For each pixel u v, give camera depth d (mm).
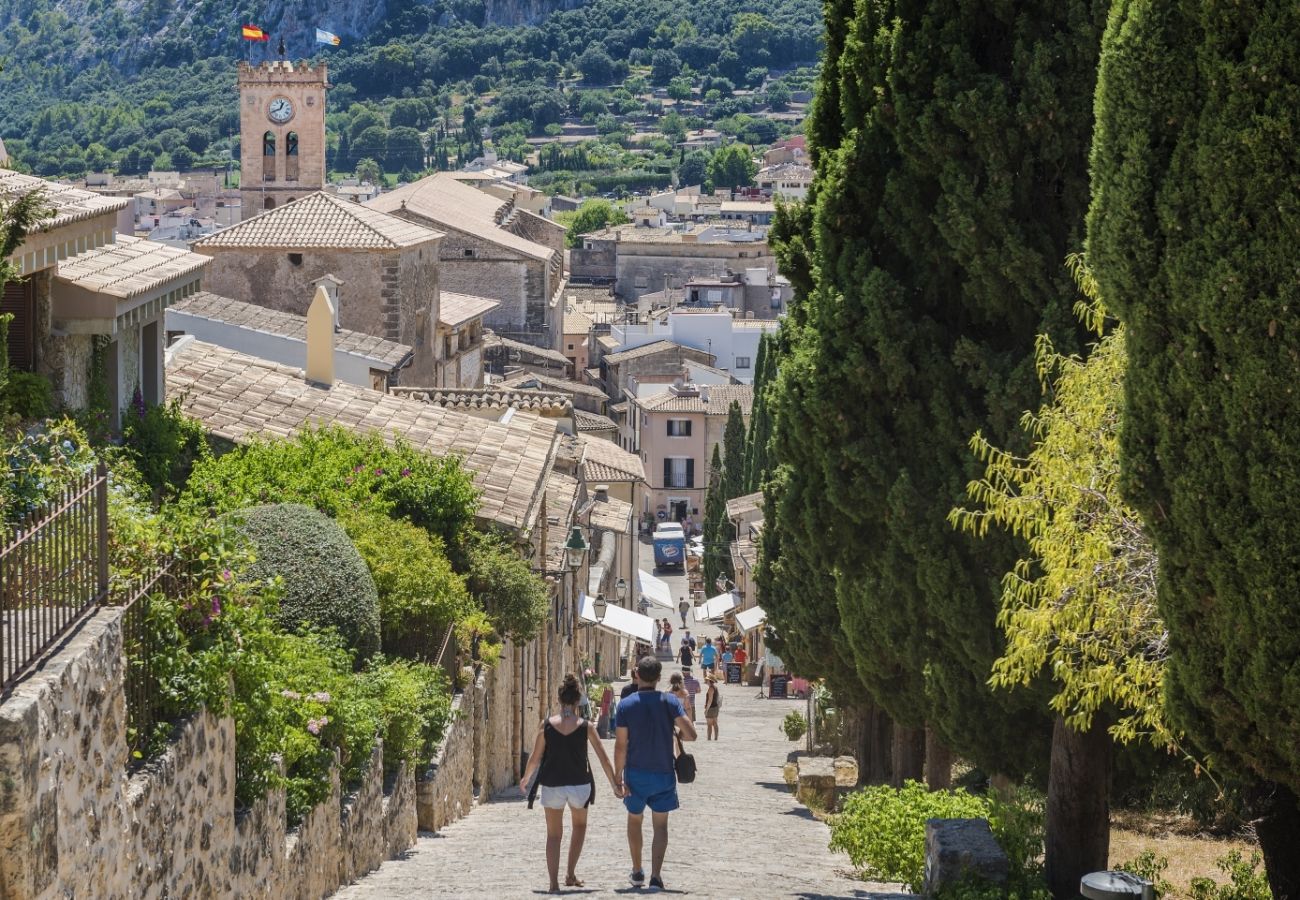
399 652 31203
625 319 182875
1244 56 14398
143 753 14930
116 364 30062
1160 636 18719
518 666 42938
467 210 141500
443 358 89125
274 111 123562
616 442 166375
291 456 33531
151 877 14359
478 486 39062
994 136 25125
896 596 27156
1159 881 22062
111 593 14875
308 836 20031
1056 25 25344
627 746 20328
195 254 33594
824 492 28094
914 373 26406
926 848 21562
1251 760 15375
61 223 25641
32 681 11977
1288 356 14211
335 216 79438
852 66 27547
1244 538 14578
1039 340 22500
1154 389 15375
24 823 11172
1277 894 17375
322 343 43625
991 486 21016
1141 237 15297
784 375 27828
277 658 20047
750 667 94188
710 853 25875
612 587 83312
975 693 26453
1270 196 14273
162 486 30859
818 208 27531
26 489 14203
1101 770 22297
